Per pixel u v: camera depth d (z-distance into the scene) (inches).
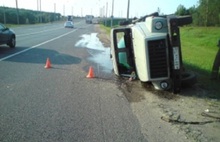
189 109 241.8
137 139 180.1
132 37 312.7
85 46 783.7
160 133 190.9
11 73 362.3
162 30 274.8
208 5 2084.2
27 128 190.1
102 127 196.5
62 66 432.1
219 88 313.3
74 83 323.6
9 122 199.0
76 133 185.0
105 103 252.4
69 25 2253.9
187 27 1978.3
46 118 208.8
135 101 262.4
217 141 181.6
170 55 270.7
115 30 332.5
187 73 329.7
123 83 331.9
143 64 280.5
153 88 307.3
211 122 213.6
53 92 280.8
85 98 265.1
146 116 222.5
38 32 1400.1
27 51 594.9
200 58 587.2
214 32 1445.6
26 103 242.2
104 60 524.1
